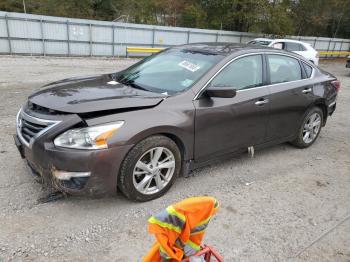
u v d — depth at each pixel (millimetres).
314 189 4238
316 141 6098
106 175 3180
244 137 4383
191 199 1991
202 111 3797
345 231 3410
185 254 2021
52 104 3316
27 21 18609
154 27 22375
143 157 3477
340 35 40844
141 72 4414
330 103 5699
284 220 3512
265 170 4676
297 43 16188
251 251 3010
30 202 3461
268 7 27344
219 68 4059
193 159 3926
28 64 14977
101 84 4020
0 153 4527
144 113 3391
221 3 29375
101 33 20781
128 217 3342
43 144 3131
